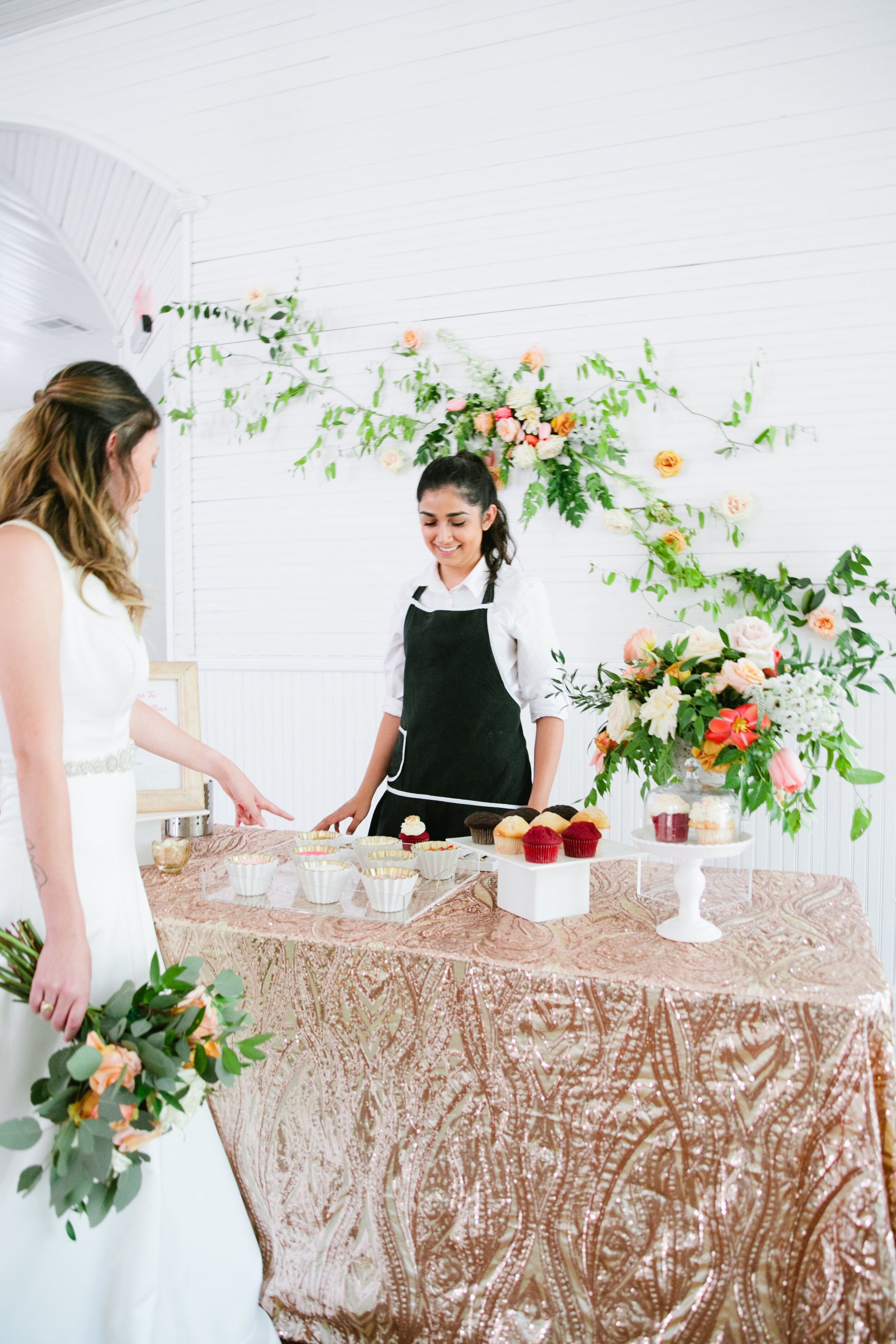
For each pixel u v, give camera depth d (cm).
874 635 296
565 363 326
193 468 386
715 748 139
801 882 176
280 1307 150
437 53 337
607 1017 128
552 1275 132
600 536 325
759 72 301
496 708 216
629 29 313
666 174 312
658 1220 127
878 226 293
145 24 380
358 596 361
